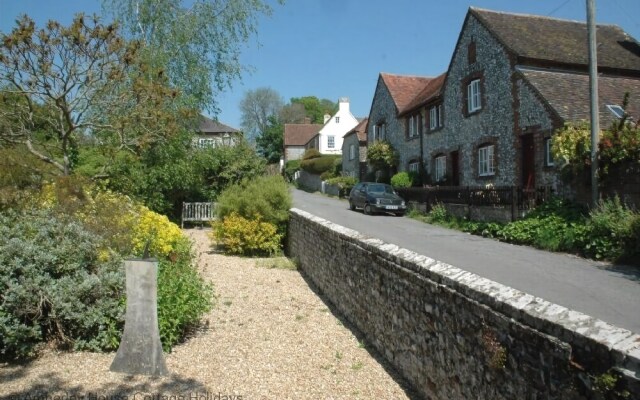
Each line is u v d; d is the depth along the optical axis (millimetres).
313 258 9820
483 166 20125
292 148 67000
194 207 20531
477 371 3580
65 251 5590
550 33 19578
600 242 11133
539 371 2852
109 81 13031
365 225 17750
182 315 5812
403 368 5039
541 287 8391
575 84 16906
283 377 4992
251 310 7574
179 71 19203
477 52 20172
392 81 31906
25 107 13211
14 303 5129
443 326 4145
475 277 3930
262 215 13461
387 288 5535
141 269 5004
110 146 14438
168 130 14164
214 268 11125
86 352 5406
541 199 14906
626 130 12172
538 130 16312
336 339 6266
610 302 7430
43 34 11516
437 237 14711
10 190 7621
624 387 2238
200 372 5035
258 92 83438
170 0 18969
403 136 28641
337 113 57219
